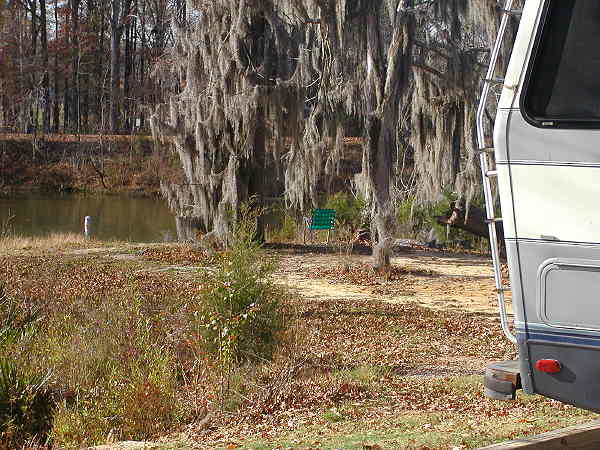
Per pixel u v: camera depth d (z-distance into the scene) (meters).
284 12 24.61
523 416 7.73
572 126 5.26
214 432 8.12
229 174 25.31
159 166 54.41
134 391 9.13
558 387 5.35
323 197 31.72
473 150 23.14
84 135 68.44
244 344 10.77
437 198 24.88
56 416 9.14
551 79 5.35
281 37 24.91
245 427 8.15
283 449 6.75
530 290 5.41
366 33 23.03
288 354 10.88
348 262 23.95
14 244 28.03
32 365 10.37
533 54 5.40
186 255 24.58
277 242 28.20
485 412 8.07
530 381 5.46
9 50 67.12
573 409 7.86
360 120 24.19
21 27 70.06
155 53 65.69
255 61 25.91
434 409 8.41
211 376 9.68
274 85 25.48
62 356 10.59
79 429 8.73
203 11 25.48
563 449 6.14
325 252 26.80
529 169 5.39
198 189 25.97
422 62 23.45
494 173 5.61
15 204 48.69
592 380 5.23
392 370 10.87
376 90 22.52
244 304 10.98
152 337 11.34
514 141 5.43
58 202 50.97
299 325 12.23
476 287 20.92
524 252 5.41
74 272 20.97
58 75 72.88
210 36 25.44
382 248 22.39
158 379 9.52
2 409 9.37
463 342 13.48
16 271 20.88
